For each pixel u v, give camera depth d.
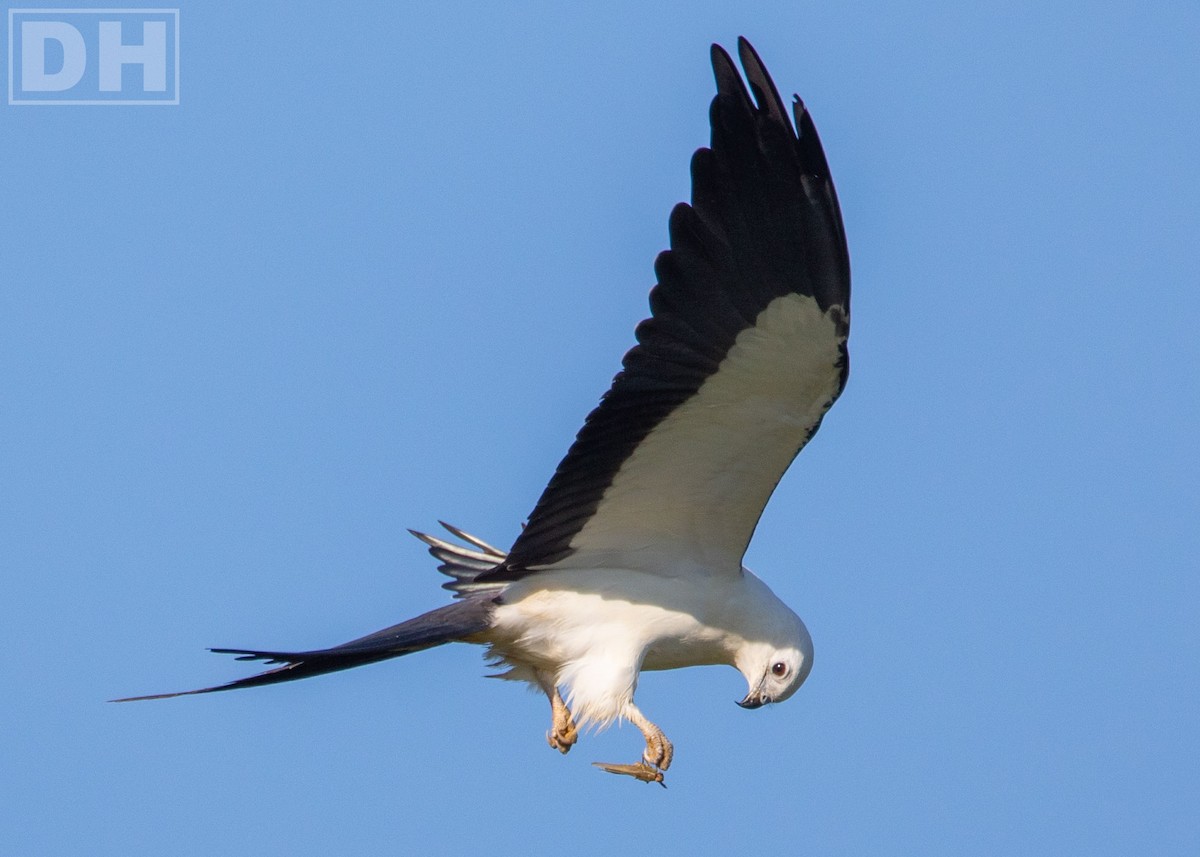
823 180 10.72
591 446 11.91
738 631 12.77
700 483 12.20
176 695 11.12
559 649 12.59
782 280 10.96
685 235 11.02
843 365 11.22
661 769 12.21
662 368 11.43
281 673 11.51
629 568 12.66
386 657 11.82
